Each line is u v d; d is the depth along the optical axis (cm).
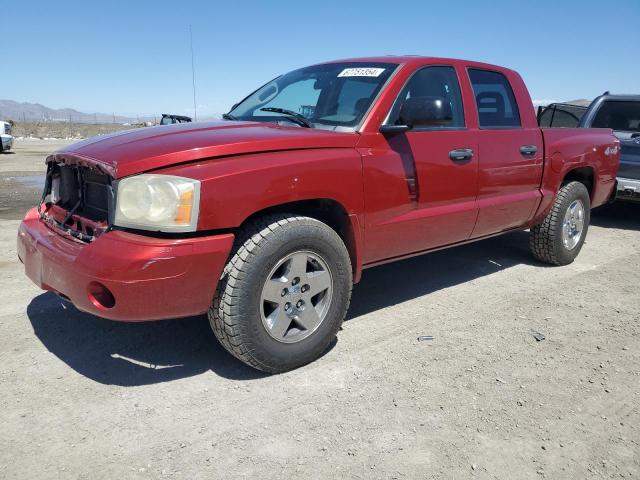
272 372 318
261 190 296
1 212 798
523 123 487
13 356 336
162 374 318
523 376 322
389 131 361
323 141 332
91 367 325
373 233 360
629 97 818
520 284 494
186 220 274
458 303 442
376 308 429
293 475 235
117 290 266
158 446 253
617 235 714
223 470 237
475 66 450
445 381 314
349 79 400
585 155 545
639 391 309
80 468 238
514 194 473
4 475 232
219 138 308
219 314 296
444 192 402
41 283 321
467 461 246
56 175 357
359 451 251
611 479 237
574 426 274
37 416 274
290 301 315
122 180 277
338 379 315
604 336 381
